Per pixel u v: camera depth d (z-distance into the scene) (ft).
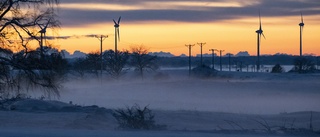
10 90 278.87
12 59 262.67
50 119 232.12
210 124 244.01
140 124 188.14
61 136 126.31
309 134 157.38
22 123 212.64
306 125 241.55
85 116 240.53
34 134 130.31
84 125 200.64
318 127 224.94
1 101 289.74
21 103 297.33
